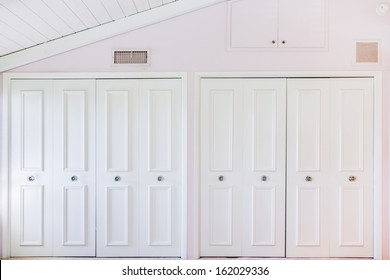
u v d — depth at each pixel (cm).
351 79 313
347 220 312
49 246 318
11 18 261
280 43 312
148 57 314
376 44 311
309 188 313
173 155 316
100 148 317
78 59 315
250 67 313
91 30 312
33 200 318
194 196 312
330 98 313
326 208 313
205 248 315
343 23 312
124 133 316
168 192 316
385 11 300
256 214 315
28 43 306
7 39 290
